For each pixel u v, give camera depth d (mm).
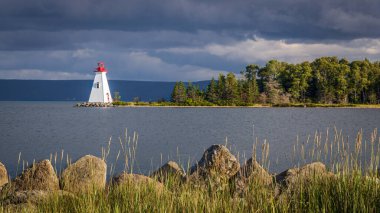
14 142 45438
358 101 164500
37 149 39688
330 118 93250
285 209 8367
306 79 160375
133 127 68875
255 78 163750
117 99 177125
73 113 119750
